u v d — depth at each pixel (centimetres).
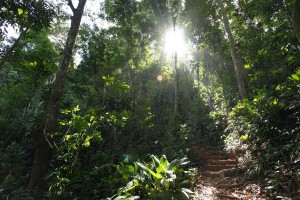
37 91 1320
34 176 623
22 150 942
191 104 1440
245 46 1129
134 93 1487
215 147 936
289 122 556
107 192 537
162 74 1777
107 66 1537
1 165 828
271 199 393
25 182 756
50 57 1402
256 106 643
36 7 629
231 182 541
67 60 724
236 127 806
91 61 1463
